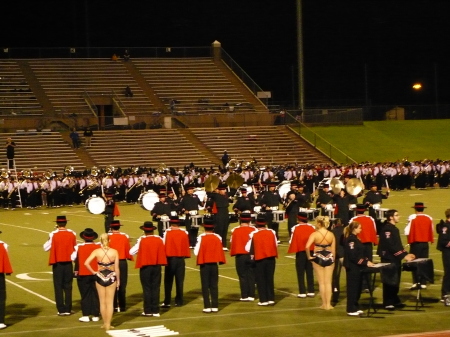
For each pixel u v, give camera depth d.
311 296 18.03
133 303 17.98
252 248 17.11
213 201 25.31
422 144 62.88
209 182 25.44
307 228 17.91
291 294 18.50
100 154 53.16
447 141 63.84
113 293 15.38
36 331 15.30
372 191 25.22
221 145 57.16
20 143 52.56
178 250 17.25
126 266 17.05
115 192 45.00
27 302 18.20
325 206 26.38
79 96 61.62
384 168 49.69
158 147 55.22
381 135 63.81
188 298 18.44
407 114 70.38
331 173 48.47
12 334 15.05
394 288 16.42
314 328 15.01
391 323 15.29
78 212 40.22
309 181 47.03
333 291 17.47
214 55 70.56
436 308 16.56
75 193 44.66
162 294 19.11
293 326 15.20
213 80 67.38
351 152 59.88
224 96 65.50
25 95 60.22
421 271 16.34
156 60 68.44
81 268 16.02
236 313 16.55
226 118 60.41
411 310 16.39
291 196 26.00
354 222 16.11
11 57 64.75
